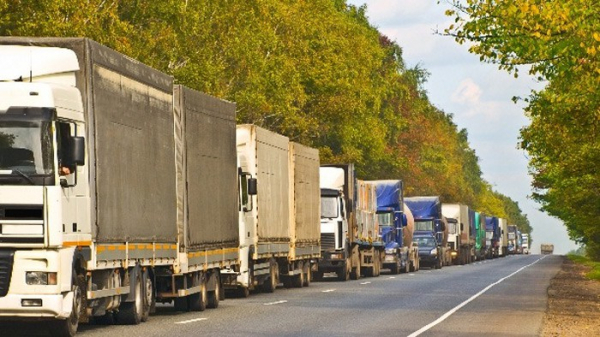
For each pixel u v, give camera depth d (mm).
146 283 40375
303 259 73125
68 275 32375
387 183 106625
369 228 94000
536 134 69938
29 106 32000
